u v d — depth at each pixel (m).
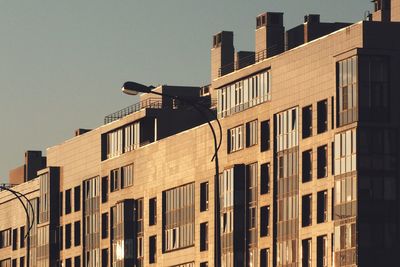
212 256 175.88
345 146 147.75
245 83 169.50
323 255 152.62
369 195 145.62
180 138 185.75
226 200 171.12
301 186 156.50
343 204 147.38
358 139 145.75
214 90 192.50
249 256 167.50
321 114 153.50
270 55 173.00
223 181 172.38
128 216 199.38
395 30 147.62
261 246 164.50
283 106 160.62
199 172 180.12
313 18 169.62
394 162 146.50
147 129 198.88
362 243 144.88
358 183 145.38
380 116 146.62
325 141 152.12
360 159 145.75
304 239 155.75
